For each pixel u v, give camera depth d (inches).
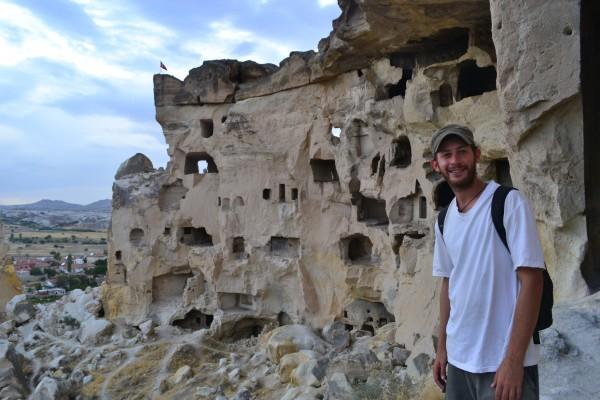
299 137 976.9
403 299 730.8
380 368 618.5
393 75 757.3
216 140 1098.7
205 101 1111.0
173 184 1160.8
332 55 820.0
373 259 895.7
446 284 176.6
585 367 255.1
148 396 788.0
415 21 597.6
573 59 322.0
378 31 652.7
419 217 751.1
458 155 154.0
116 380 845.8
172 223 1127.6
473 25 597.3
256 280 1030.4
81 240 5880.9
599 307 305.0
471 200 155.9
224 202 1079.0
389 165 802.2
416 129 703.1
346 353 745.6
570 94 324.2
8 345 872.3
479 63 607.8
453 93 654.5
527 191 367.6
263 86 1033.5
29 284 2682.1
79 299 1189.7
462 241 152.3
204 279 1106.7
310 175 981.8
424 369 561.3
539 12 328.2
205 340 970.7
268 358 829.8
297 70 952.9
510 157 386.3
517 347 138.9
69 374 882.8
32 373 895.7
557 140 342.0
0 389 791.7
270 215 1018.1
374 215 922.1
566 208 344.5
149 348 952.9
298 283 989.8
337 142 930.1
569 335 285.0
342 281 926.4
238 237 1073.5
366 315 908.0
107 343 1017.5
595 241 358.6
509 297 145.3
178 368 874.8
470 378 153.3
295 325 886.4
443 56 700.0
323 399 586.2
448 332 159.9
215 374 808.3
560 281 348.8
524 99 338.6
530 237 140.5
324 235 956.6
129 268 1125.1
